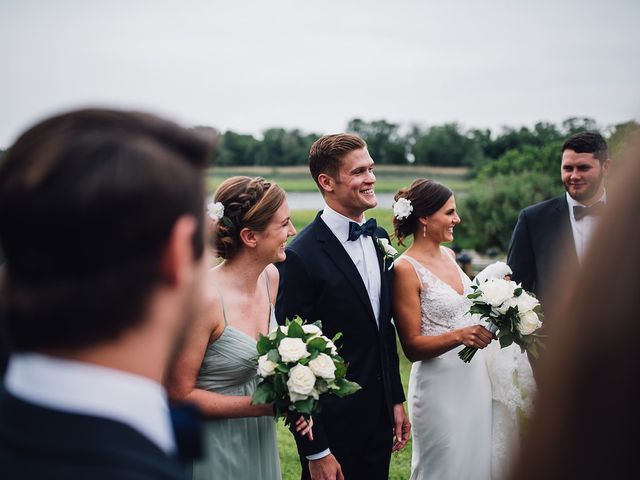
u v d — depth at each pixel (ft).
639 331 1.38
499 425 11.75
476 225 43.34
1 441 1.96
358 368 10.20
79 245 1.98
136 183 2.03
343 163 10.41
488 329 10.57
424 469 11.55
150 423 2.15
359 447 10.18
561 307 1.55
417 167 148.87
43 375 2.07
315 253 10.25
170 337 2.28
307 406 7.72
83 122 2.13
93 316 2.03
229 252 8.65
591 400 1.41
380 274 10.94
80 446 1.91
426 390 11.47
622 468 1.38
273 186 8.76
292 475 14.14
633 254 1.41
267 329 9.23
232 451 8.21
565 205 13.61
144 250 2.07
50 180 1.97
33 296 2.01
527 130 122.21
